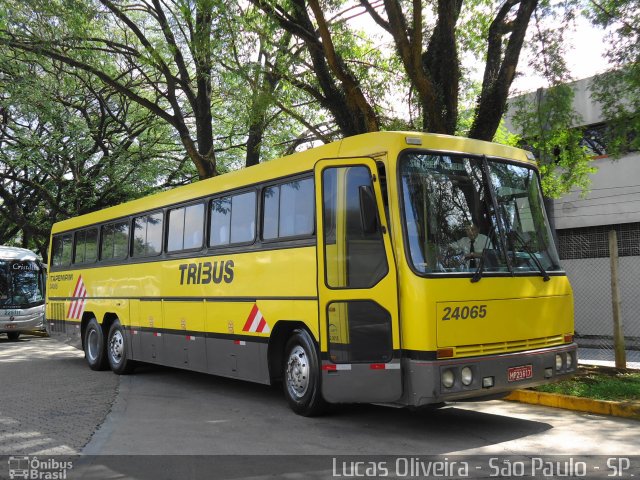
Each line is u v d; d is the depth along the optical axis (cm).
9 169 2805
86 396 964
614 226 1806
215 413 821
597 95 1105
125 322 1213
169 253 1082
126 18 1661
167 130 2620
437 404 688
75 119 2453
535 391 862
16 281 2320
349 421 756
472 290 664
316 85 1498
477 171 724
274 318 811
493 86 1124
